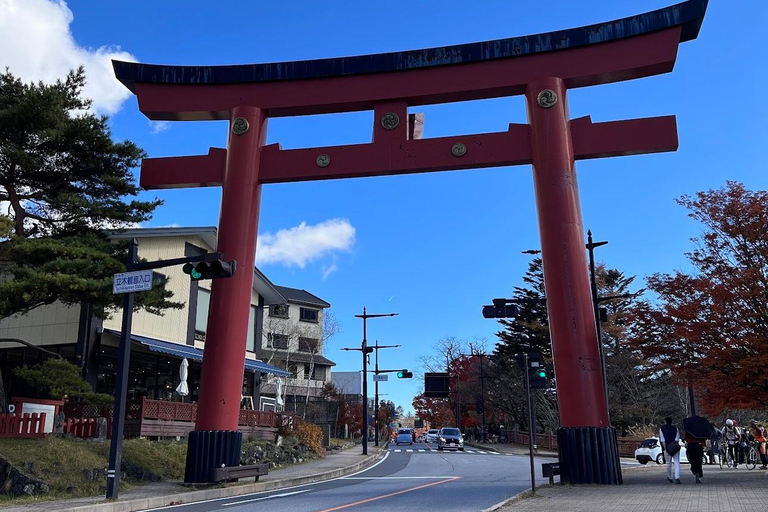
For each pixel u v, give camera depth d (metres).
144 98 20.31
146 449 20.33
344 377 84.69
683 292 17.42
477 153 18.47
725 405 16.95
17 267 18.39
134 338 25.52
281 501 14.25
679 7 17.83
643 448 31.33
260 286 36.88
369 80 19.64
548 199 17.28
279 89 20.06
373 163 18.98
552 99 18.00
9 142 19.09
